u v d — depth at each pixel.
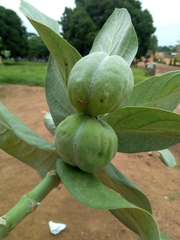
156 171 1.18
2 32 10.81
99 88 0.21
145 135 0.27
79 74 0.22
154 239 0.19
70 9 9.46
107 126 0.24
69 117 0.24
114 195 0.21
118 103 0.22
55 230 0.78
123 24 0.35
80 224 0.83
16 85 4.13
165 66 10.25
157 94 0.29
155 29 8.96
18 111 2.29
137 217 0.22
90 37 8.42
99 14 8.88
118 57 0.23
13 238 0.76
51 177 0.25
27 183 1.04
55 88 0.30
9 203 0.91
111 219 0.86
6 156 1.30
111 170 0.29
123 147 0.28
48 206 0.91
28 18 0.23
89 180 0.23
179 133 0.25
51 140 1.51
